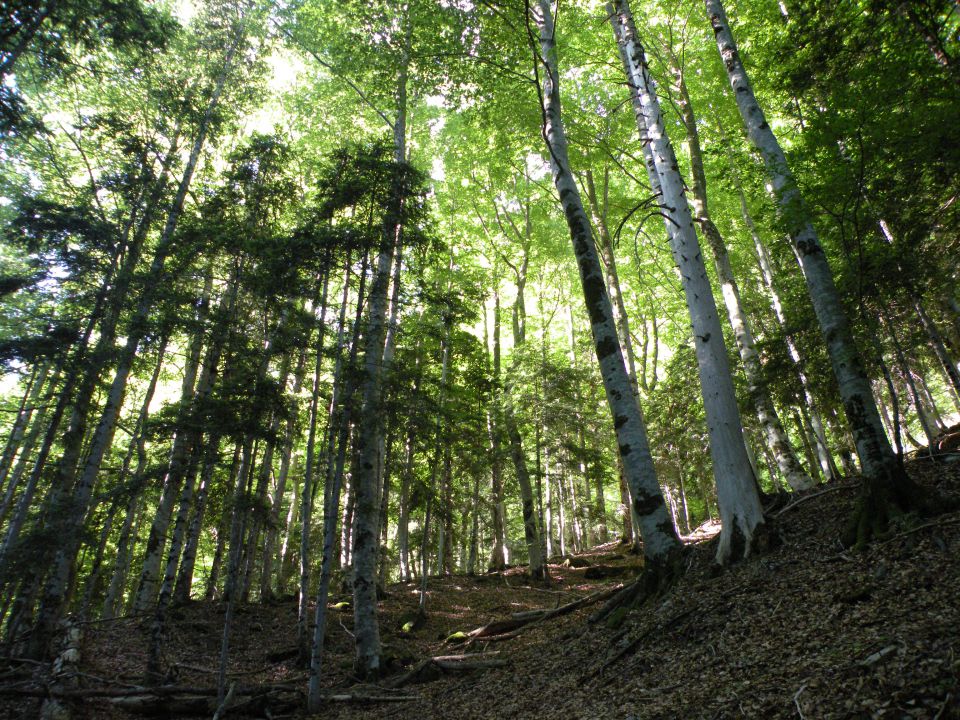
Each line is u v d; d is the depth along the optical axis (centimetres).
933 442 1127
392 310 1602
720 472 833
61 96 1552
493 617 1509
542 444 1973
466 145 2181
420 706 823
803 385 1289
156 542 1433
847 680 407
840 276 1073
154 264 1266
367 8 1501
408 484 1934
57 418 1181
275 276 1020
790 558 709
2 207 1564
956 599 455
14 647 1007
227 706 842
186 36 1683
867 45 832
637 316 3088
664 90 1619
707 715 445
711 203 2031
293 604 1623
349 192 1055
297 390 1641
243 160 1381
